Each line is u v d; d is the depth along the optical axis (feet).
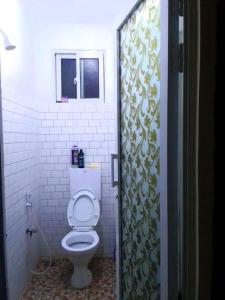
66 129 9.64
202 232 2.64
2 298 3.76
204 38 2.56
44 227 9.75
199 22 2.57
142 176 4.50
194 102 2.74
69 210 9.15
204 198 2.63
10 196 6.43
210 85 2.58
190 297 2.82
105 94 9.98
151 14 3.89
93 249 7.70
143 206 4.49
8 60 6.48
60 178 9.69
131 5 4.52
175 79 2.96
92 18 9.27
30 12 8.60
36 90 9.37
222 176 2.64
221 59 2.58
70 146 9.68
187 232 2.81
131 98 4.90
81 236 8.66
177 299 3.13
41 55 9.70
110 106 9.71
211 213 2.64
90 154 9.75
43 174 9.64
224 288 2.66
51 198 9.71
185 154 2.81
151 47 3.93
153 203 4.05
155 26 3.77
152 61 3.91
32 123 8.64
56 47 9.79
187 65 2.74
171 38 2.92
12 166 6.61
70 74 10.14
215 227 2.66
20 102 7.39
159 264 3.88
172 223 3.11
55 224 9.77
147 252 4.36
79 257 7.66
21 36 7.60
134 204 4.95
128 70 5.00
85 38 9.87
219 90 2.60
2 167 3.83
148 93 4.11
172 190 3.10
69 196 9.72
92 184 9.38
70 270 9.01
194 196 2.78
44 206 9.71
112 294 7.64
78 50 9.94
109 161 9.78
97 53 10.03
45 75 9.73
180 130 2.99
